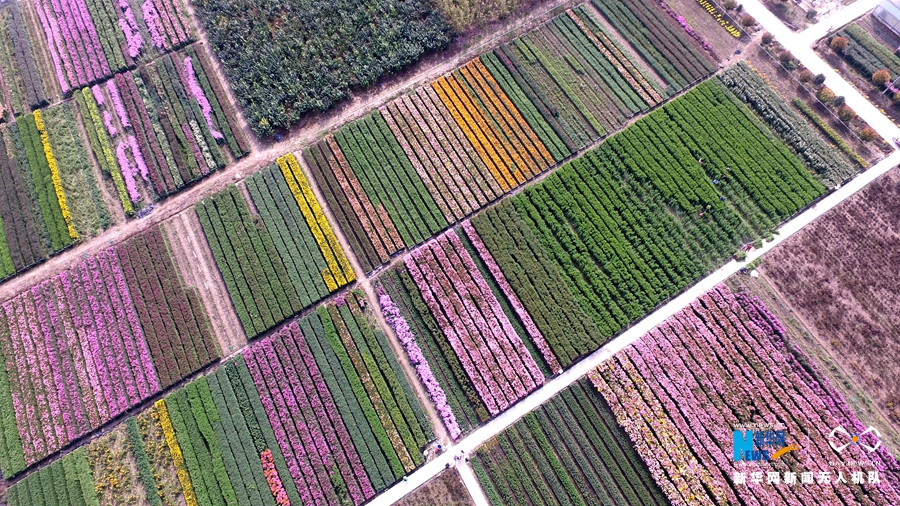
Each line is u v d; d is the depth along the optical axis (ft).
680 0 180.75
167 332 142.20
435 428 133.49
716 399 131.23
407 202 154.81
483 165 158.92
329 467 129.70
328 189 156.66
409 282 145.79
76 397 136.26
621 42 175.52
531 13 180.86
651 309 140.97
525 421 133.08
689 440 128.47
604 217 149.89
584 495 126.82
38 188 157.38
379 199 155.74
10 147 163.73
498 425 133.59
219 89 170.60
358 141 162.71
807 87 164.04
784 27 173.99
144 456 130.82
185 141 163.02
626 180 155.43
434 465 130.31
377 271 148.87
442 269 147.33
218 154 161.79
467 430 133.28
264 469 129.39
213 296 146.72
